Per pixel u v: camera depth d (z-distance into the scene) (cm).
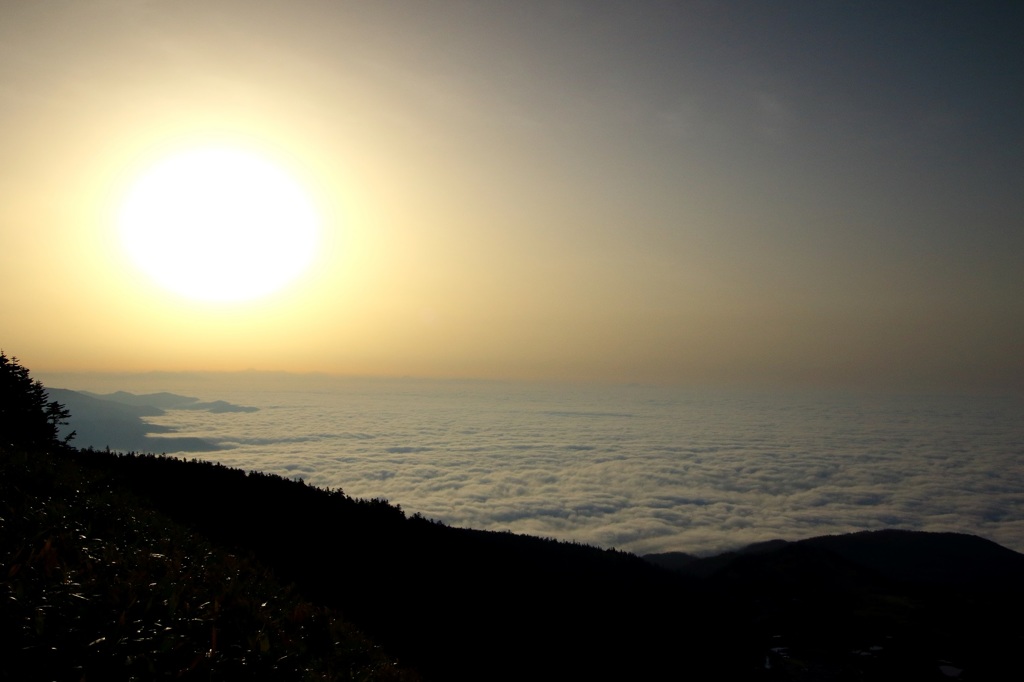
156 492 2538
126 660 944
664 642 4062
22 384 3159
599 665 2883
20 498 1477
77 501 1625
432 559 3173
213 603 1256
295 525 2789
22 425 3019
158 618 1105
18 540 1225
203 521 2317
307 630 1410
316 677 1171
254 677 1070
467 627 2467
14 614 941
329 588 2138
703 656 4244
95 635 977
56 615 984
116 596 1098
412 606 2397
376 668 1368
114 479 2330
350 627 1584
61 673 879
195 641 1094
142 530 1650
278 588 1652
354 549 2762
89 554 1266
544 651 2672
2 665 852
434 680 1711
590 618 3716
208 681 997
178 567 1399
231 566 1639
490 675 2094
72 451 3125
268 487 3325
